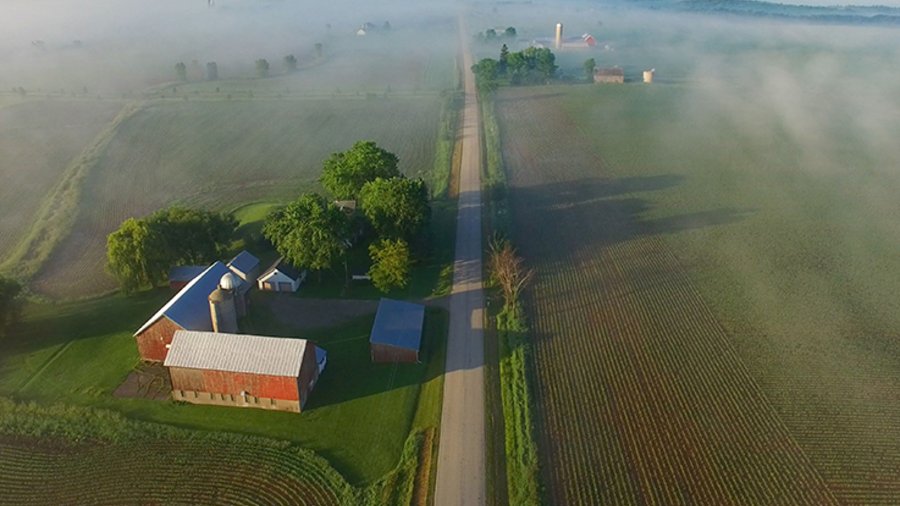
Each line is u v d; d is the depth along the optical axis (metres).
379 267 80.50
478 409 61.41
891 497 51.97
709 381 66.12
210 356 60.34
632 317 77.94
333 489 52.28
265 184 122.69
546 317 77.81
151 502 50.59
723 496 51.94
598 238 100.25
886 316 78.94
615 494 52.00
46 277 86.25
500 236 97.44
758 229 104.44
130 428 57.81
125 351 69.56
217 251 89.00
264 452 55.75
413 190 90.12
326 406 61.72
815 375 67.31
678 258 93.56
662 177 129.25
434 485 52.50
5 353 68.88
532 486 51.56
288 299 80.75
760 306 80.81
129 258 78.75
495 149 143.12
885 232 104.31
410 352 67.88
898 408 62.34
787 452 56.69
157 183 123.25
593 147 148.88
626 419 60.47
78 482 52.31
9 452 55.22
